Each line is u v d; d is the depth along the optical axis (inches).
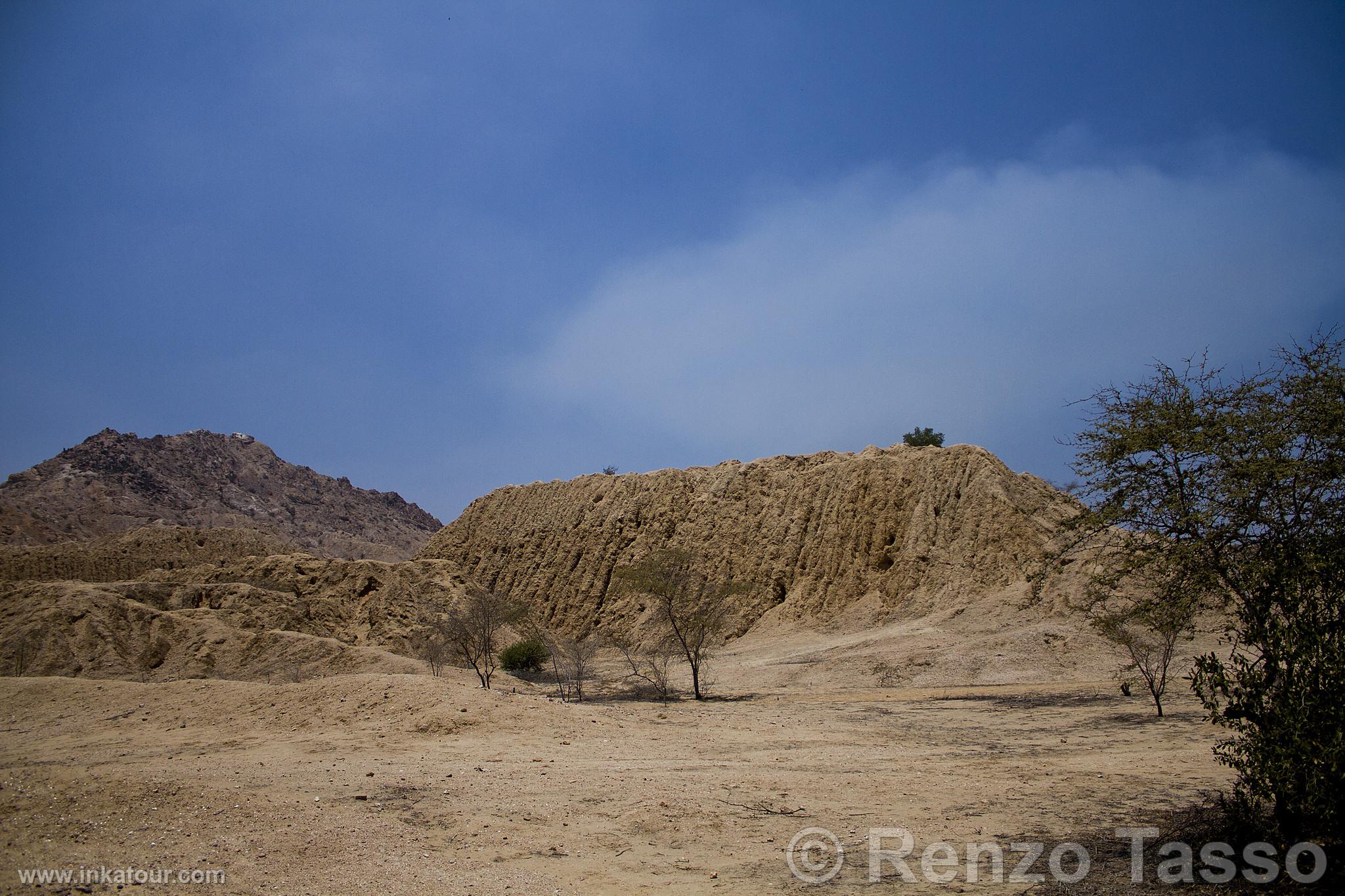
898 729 971.3
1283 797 390.0
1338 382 469.7
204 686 994.1
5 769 474.0
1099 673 1446.9
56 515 5821.9
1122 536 572.7
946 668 1565.0
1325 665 391.5
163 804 445.7
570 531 3125.0
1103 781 605.3
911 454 2500.0
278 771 605.6
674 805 531.8
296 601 2153.1
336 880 373.1
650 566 1654.8
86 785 453.4
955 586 2048.5
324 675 1565.0
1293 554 447.5
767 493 2812.5
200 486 7352.4
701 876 402.3
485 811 512.1
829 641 2044.8
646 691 1566.2
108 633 1659.7
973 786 598.2
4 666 1531.7
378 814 486.6
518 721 841.5
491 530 3494.1
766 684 1657.2
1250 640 433.1
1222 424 492.7
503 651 1925.4
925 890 381.1
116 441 7372.1
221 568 2461.9
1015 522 2070.6
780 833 476.7
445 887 373.1
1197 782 591.8
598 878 398.9
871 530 2374.5
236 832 423.5
